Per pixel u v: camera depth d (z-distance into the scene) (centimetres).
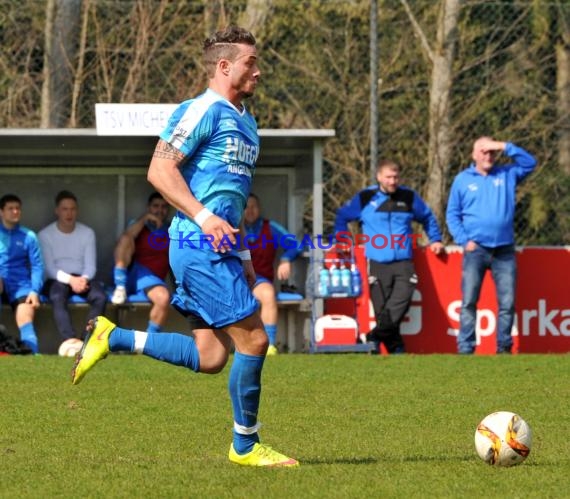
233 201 1330
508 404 1934
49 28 3791
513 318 2981
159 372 2303
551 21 4097
